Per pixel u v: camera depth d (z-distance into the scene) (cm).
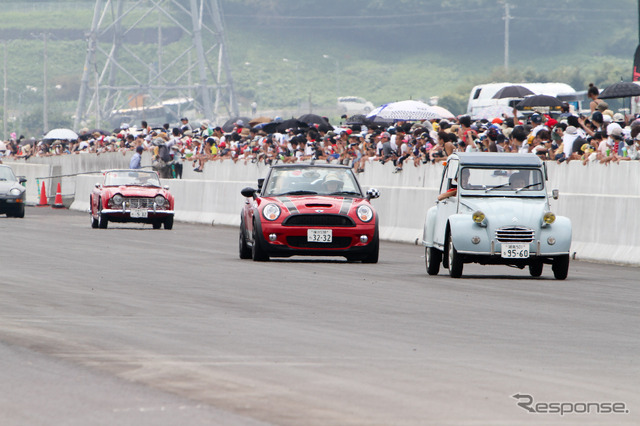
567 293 4200
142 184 9169
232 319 3238
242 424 1828
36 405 1983
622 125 7450
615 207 5856
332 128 10638
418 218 7419
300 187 5759
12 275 4619
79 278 4519
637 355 2669
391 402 2030
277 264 5416
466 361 2522
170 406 1975
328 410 1948
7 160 17525
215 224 9862
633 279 4881
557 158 6650
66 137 16850
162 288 4147
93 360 2475
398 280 4641
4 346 2669
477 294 4094
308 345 2733
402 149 8188
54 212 12356
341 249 5491
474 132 7844
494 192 4881
